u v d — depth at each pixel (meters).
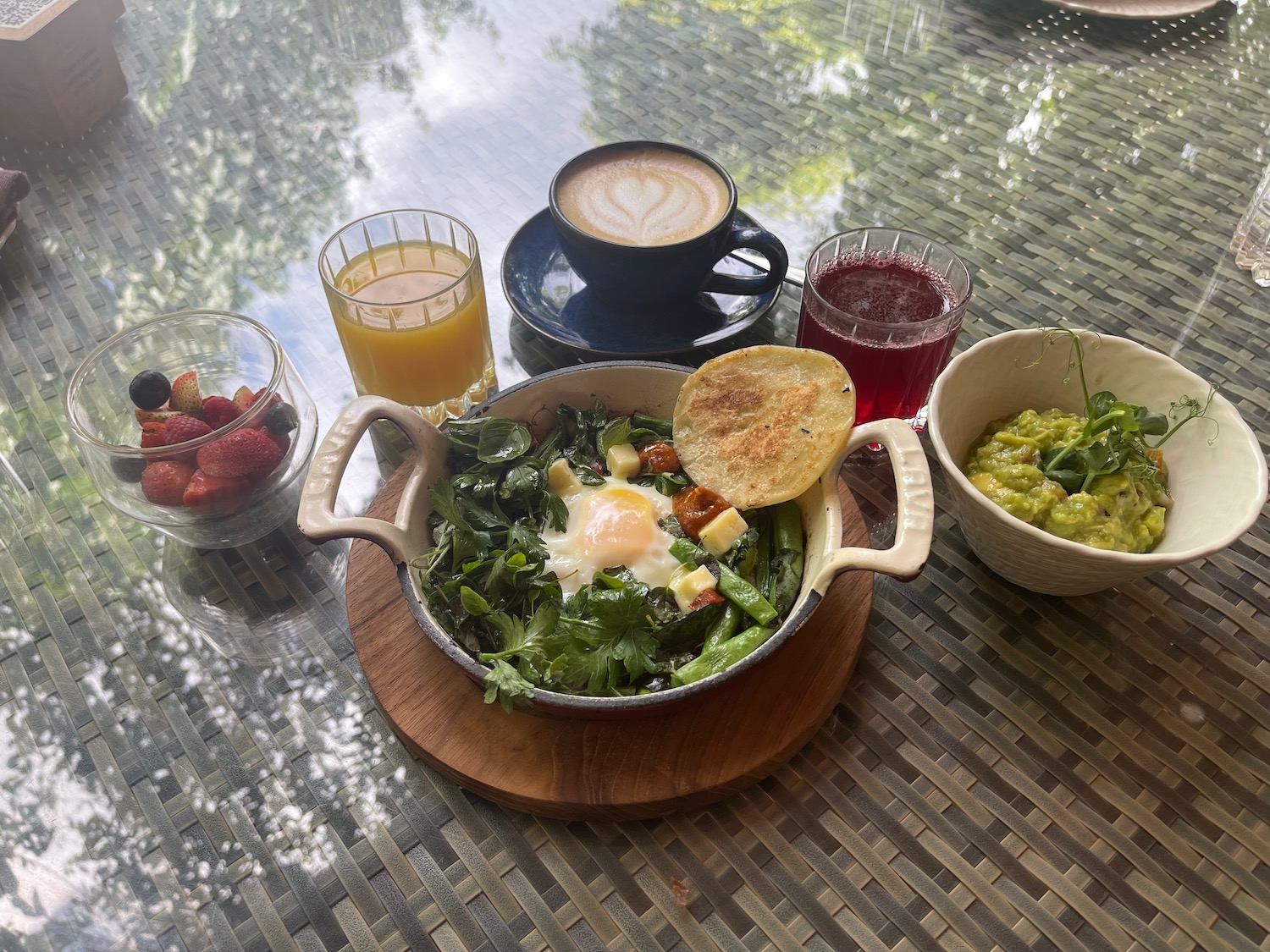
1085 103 1.95
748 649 1.11
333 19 2.23
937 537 1.33
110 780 1.11
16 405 1.51
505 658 1.05
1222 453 1.18
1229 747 1.12
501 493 1.24
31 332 1.61
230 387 1.41
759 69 2.07
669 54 2.12
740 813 1.07
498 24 2.21
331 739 1.14
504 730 1.10
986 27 2.15
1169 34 2.11
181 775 1.11
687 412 1.26
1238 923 0.99
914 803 1.08
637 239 1.41
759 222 1.74
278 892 1.02
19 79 1.81
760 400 1.24
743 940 0.98
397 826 1.07
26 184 1.75
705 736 1.09
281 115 1.99
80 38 1.86
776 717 1.11
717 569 1.19
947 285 1.39
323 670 1.20
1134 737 1.13
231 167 1.88
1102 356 1.28
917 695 1.17
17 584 1.30
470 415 1.27
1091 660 1.20
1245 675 1.19
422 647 1.18
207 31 2.20
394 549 1.10
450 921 1.00
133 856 1.05
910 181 1.81
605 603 1.07
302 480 1.38
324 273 1.35
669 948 0.98
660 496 1.28
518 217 1.78
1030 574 1.19
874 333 1.29
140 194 1.83
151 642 1.23
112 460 1.17
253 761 1.12
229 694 1.18
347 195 1.82
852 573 1.25
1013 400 1.33
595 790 1.05
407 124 1.97
